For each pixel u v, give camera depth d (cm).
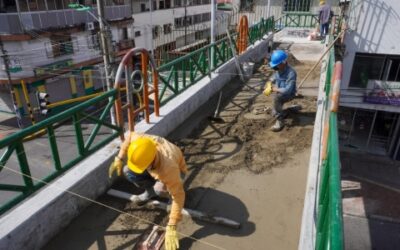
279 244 311
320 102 560
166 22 2892
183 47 2842
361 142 1391
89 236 321
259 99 702
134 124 469
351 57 1208
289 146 492
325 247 187
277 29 1741
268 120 586
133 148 289
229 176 419
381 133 1361
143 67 447
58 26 1780
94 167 365
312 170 362
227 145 496
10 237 272
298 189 393
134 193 388
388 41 1141
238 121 585
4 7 1662
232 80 851
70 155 1205
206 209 359
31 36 1627
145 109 475
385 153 1332
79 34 1925
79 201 345
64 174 351
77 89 1981
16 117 1734
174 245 286
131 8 2428
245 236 320
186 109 582
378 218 945
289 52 1249
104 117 392
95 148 390
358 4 1132
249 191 390
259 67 1011
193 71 657
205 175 421
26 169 301
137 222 339
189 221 340
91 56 2027
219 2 2842
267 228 331
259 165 443
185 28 2936
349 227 908
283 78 521
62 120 326
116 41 2205
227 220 332
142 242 312
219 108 652
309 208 302
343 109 1360
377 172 1211
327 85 489
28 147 1259
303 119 588
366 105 1265
